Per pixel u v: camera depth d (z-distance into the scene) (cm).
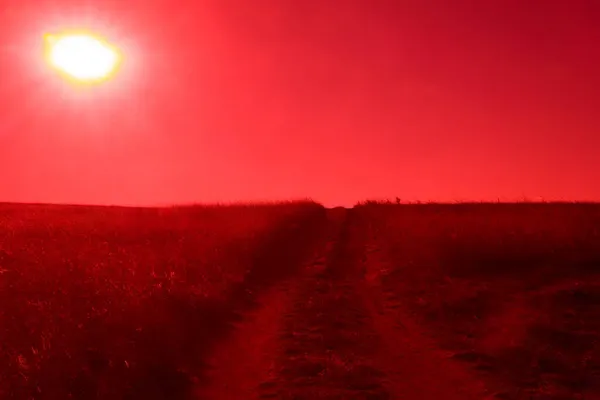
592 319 1418
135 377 1069
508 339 1324
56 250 2320
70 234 2839
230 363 1262
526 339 1312
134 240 2694
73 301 1507
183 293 1590
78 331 1243
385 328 1503
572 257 1977
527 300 1605
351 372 1164
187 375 1150
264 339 1422
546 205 3234
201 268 1983
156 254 2219
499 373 1152
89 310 1418
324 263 2402
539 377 1121
